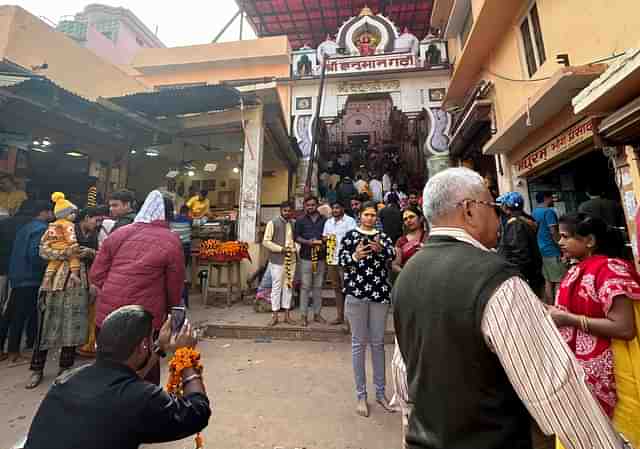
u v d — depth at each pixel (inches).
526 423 33.8
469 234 41.9
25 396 113.8
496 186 296.0
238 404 107.1
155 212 93.5
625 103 111.7
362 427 95.0
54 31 271.0
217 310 216.4
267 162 397.7
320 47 439.2
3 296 163.3
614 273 63.8
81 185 267.9
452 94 346.9
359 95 419.5
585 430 29.6
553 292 185.9
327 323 184.1
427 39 424.2
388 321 187.2
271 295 187.5
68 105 221.5
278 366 138.1
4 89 185.3
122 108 247.8
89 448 40.1
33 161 237.3
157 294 85.3
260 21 609.3
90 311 152.1
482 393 33.1
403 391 46.3
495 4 230.4
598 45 157.0
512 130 210.8
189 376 56.3
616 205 135.8
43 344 123.9
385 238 115.2
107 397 42.7
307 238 191.3
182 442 87.7
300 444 87.0
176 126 295.7
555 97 166.7
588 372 65.9
